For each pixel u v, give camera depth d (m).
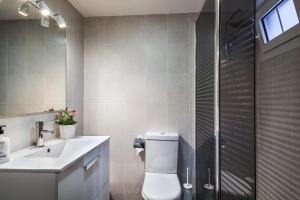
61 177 0.95
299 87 1.06
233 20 1.37
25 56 1.31
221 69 1.36
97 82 2.23
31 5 1.37
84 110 2.23
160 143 2.02
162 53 2.19
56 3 1.69
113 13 2.17
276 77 1.25
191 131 2.17
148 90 2.20
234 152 1.37
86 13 2.17
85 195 1.27
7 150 1.02
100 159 1.60
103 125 2.22
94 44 2.23
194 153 2.16
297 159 1.07
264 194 1.37
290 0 1.15
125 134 2.21
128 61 2.21
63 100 1.79
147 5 2.00
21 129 1.29
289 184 1.13
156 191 1.55
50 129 1.62
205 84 1.75
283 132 1.19
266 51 1.35
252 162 1.39
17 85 1.22
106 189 1.77
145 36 2.20
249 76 1.39
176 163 2.02
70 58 1.93
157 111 2.19
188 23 2.17
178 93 2.18
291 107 1.12
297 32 1.07
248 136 1.39
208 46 1.63
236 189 1.37
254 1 1.39
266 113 1.35
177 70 2.18
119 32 2.22
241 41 1.38
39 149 1.29
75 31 2.05
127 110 2.21
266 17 1.35
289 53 1.14
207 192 1.71
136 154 2.20
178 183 1.73
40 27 1.47
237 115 1.37
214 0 1.43
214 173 1.48
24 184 0.91
